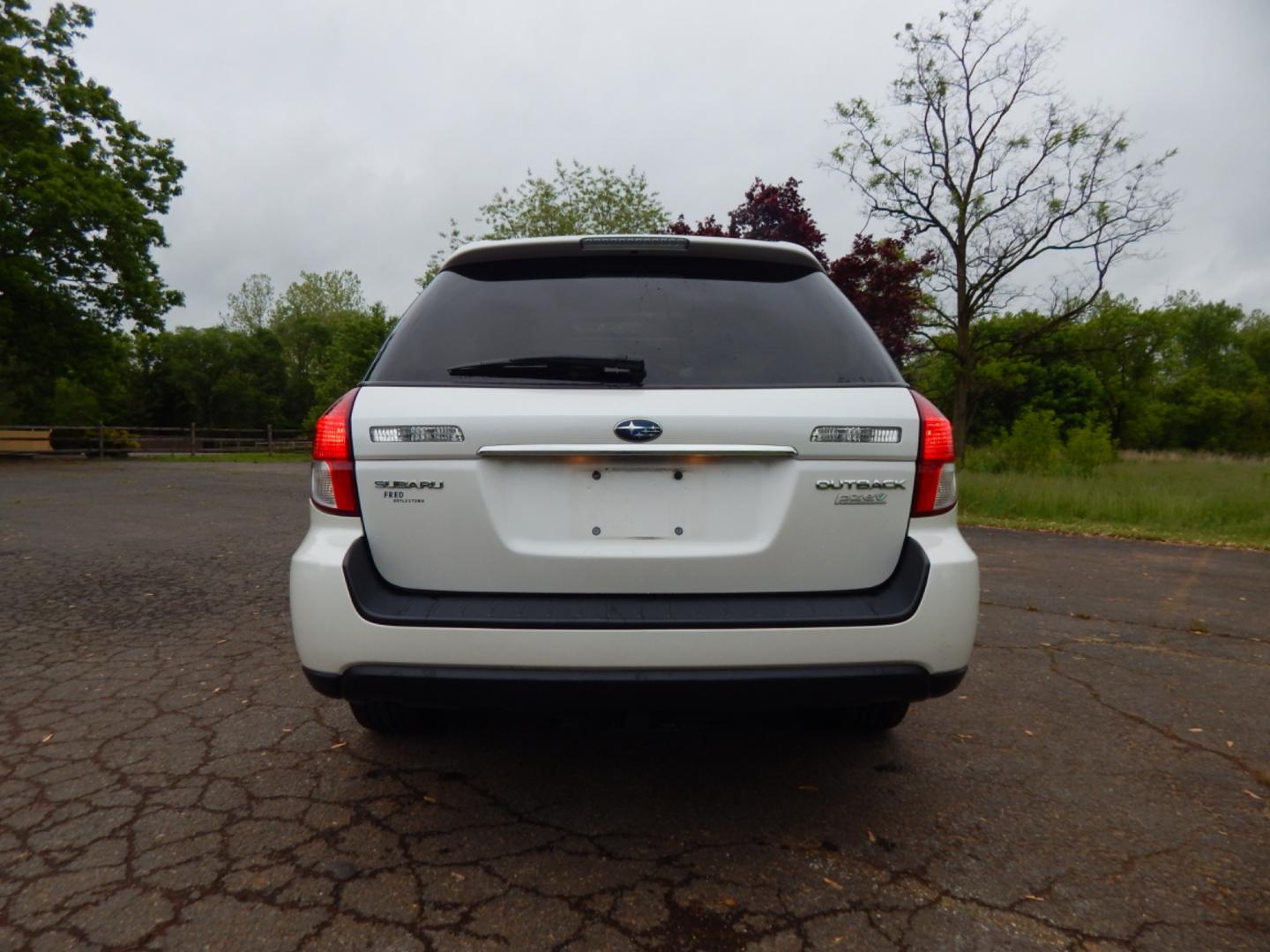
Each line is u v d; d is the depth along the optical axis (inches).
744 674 82.7
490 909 80.3
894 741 124.1
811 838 94.7
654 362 90.7
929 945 75.6
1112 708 140.2
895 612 85.0
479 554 87.2
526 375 89.4
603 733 125.4
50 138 908.6
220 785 107.3
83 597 217.5
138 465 824.3
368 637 84.0
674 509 88.1
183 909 80.0
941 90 687.7
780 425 86.8
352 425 88.4
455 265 103.0
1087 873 88.2
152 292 976.3
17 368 1149.1
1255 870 89.2
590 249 100.2
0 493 495.2
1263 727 132.0
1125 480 581.6
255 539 318.7
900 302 597.9
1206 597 235.6
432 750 118.7
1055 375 1558.8
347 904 80.9
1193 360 2758.4
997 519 433.4
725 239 99.9
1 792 104.9
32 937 75.6
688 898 82.4
